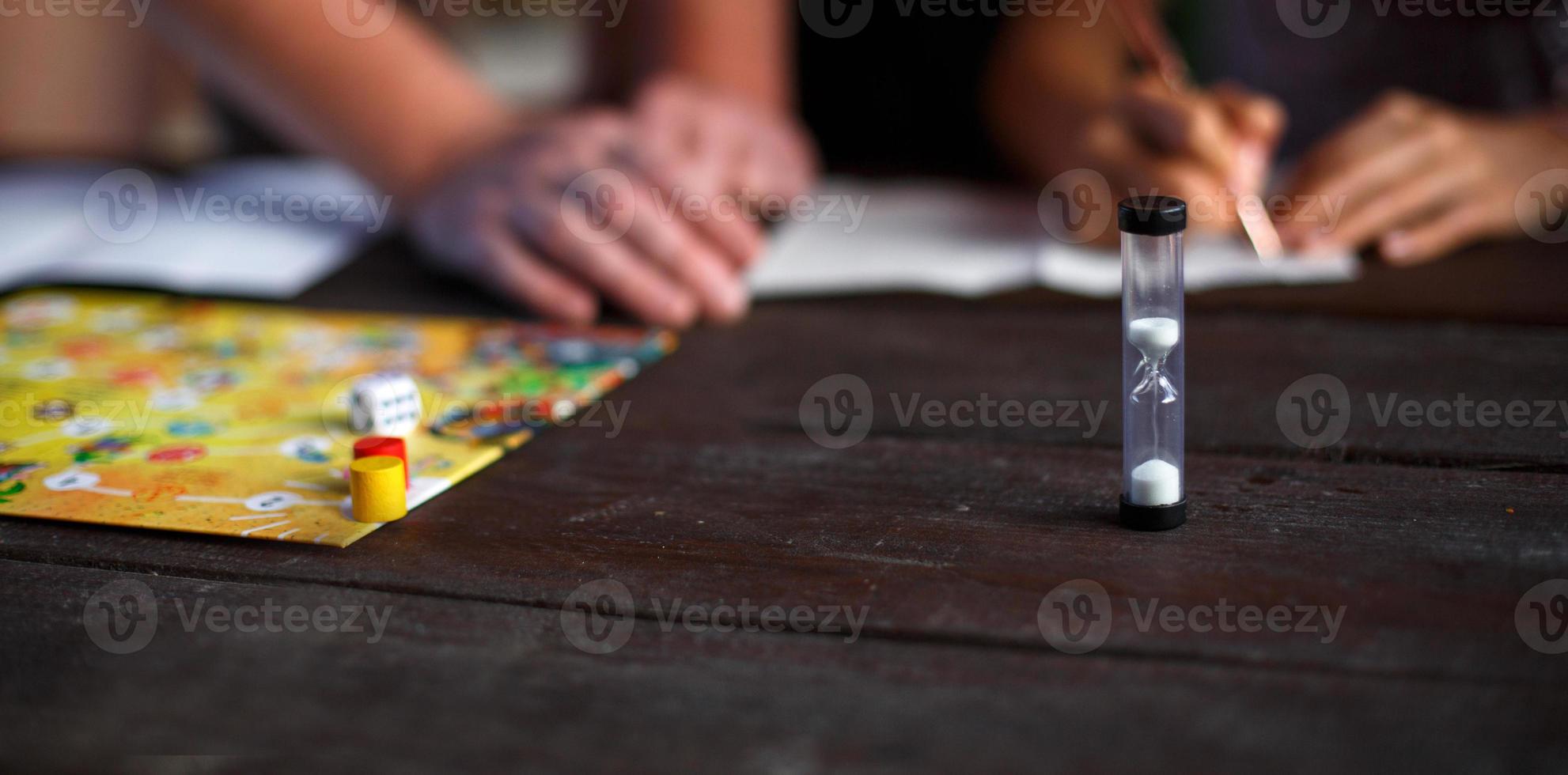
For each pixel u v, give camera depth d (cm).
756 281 105
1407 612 69
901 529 75
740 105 133
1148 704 65
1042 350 94
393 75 110
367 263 110
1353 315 96
